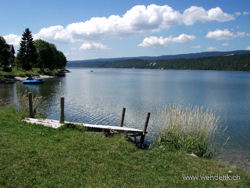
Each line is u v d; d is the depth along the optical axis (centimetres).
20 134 870
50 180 554
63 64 11669
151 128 1645
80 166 642
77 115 2075
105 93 3953
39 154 685
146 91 4466
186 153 920
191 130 1098
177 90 4806
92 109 2402
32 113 1222
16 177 545
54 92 3853
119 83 6556
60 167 624
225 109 2623
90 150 774
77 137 902
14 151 685
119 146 852
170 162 768
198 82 7488
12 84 4956
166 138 1086
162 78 9869
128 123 1831
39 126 1003
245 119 2088
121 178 605
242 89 5184
